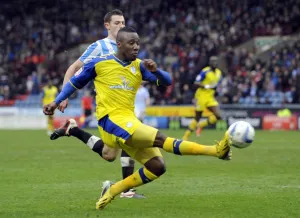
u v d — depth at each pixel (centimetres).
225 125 6431
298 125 6216
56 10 9881
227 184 2180
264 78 6831
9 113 7281
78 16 9706
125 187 1616
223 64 7812
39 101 7650
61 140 4666
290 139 4688
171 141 1477
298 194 1939
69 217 1552
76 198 1870
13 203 1780
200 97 4378
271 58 7469
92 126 6819
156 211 1644
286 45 7806
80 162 2967
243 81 6900
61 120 7050
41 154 3416
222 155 1432
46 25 9706
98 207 1656
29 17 9956
